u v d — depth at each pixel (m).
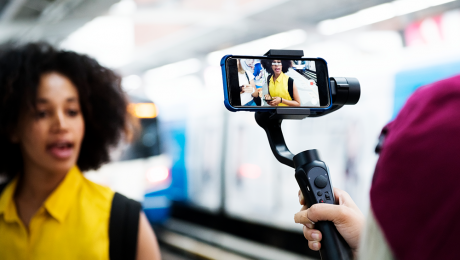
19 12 7.30
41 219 1.06
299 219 0.72
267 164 4.90
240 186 5.30
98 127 1.24
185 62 11.80
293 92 0.78
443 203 0.38
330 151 3.97
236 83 0.75
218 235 5.45
